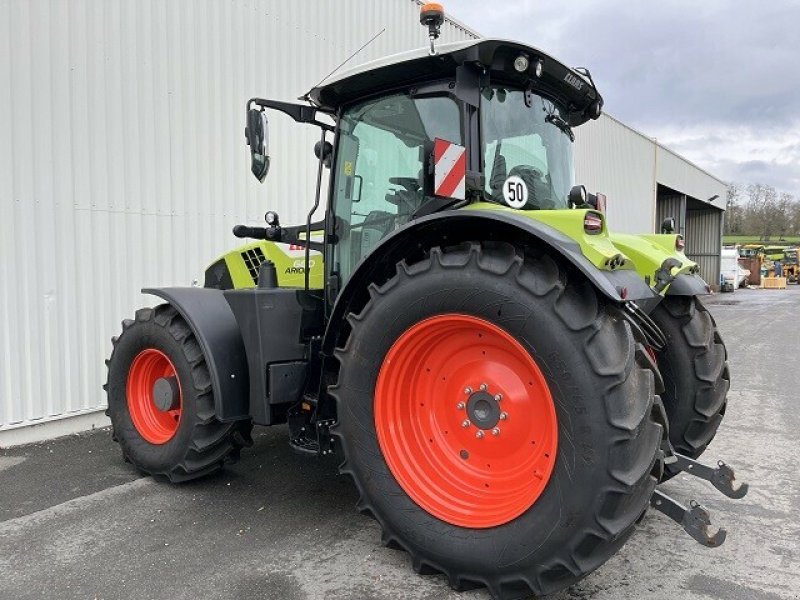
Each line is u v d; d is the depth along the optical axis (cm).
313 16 673
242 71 598
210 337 333
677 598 241
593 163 1442
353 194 322
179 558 271
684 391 335
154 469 360
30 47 440
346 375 265
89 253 483
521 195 296
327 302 332
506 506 236
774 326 1302
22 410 447
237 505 331
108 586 248
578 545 212
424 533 245
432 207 284
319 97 320
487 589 236
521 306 223
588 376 211
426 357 263
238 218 603
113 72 493
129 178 507
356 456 263
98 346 491
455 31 870
